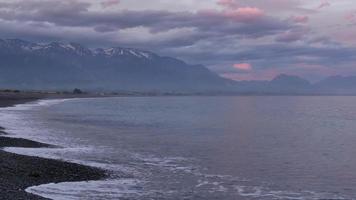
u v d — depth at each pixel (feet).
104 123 234.58
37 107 372.99
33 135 162.61
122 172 95.14
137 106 480.64
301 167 109.09
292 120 298.35
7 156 98.53
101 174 90.68
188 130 205.98
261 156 127.24
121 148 135.23
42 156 111.75
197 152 131.64
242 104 615.16
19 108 347.15
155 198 74.38
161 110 400.47
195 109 433.89
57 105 429.38
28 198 63.72
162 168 102.27
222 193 79.87
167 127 220.23
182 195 77.30
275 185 87.66
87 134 173.99
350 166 111.34
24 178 79.71
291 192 82.07
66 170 90.17
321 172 102.42
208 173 98.22
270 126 244.22
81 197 71.87
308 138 183.21
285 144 159.84
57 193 72.90
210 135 185.47
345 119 315.17
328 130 224.94
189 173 97.30
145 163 108.47
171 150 134.31
